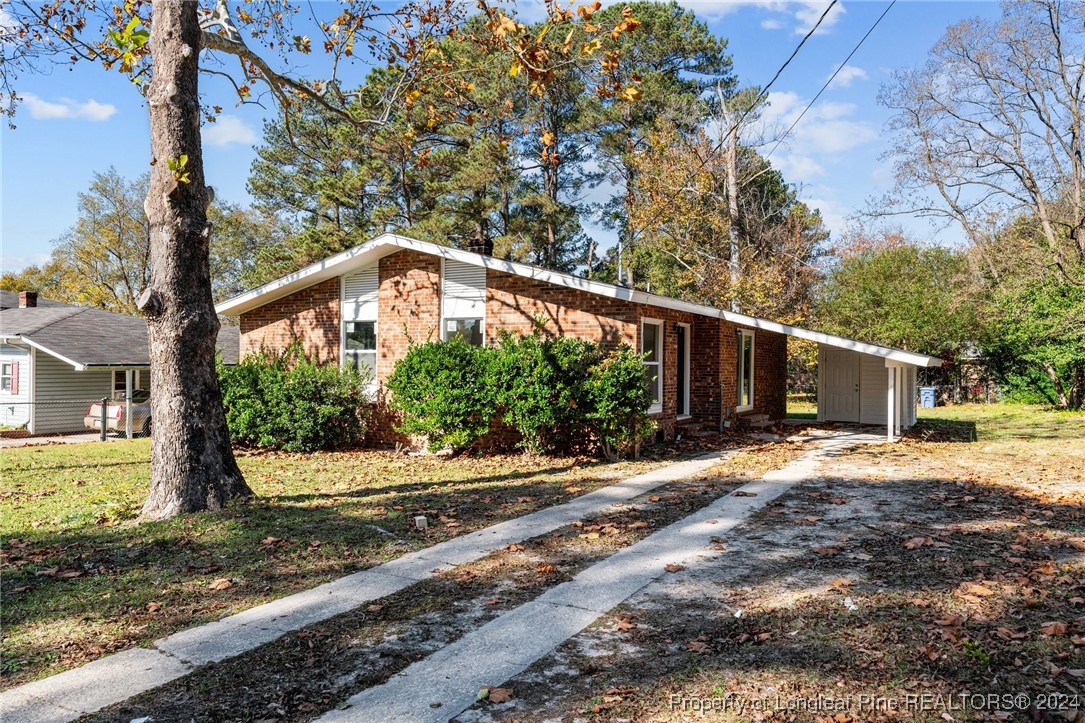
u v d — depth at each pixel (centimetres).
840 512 826
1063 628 447
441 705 370
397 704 371
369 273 1597
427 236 3092
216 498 830
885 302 2862
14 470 1273
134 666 419
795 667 409
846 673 400
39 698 379
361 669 415
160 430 812
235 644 452
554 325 1412
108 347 2470
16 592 549
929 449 1465
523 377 1263
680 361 1788
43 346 2267
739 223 3133
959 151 2730
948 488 980
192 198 821
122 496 966
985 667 402
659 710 362
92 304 4628
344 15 1200
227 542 689
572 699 376
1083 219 2514
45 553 653
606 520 795
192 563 623
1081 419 2167
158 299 805
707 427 1789
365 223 3344
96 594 545
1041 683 382
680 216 3036
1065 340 2275
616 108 3200
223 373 1523
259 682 398
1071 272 2338
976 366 3055
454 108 2767
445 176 3241
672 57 3353
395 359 1560
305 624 486
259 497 888
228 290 5344
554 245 3575
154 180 813
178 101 811
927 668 404
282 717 358
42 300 3416
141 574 593
